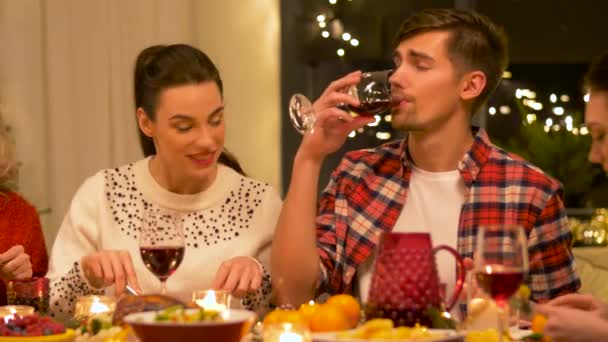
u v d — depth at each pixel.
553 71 5.43
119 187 3.21
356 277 2.90
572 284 2.85
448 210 2.86
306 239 2.64
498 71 2.90
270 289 2.92
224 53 4.69
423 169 2.92
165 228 2.30
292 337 1.87
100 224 3.17
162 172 3.18
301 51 4.91
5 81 4.37
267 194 3.23
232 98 4.70
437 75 2.77
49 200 4.44
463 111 2.87
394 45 2.89
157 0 4.49
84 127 4.47
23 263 3.03
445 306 2.08
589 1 5.50
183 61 2.96
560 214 2.86
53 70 4.42
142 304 2.11
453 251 2.08
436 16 2.81
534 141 5.12
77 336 2.18
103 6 4.48
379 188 2.94
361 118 2.66
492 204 2.82
